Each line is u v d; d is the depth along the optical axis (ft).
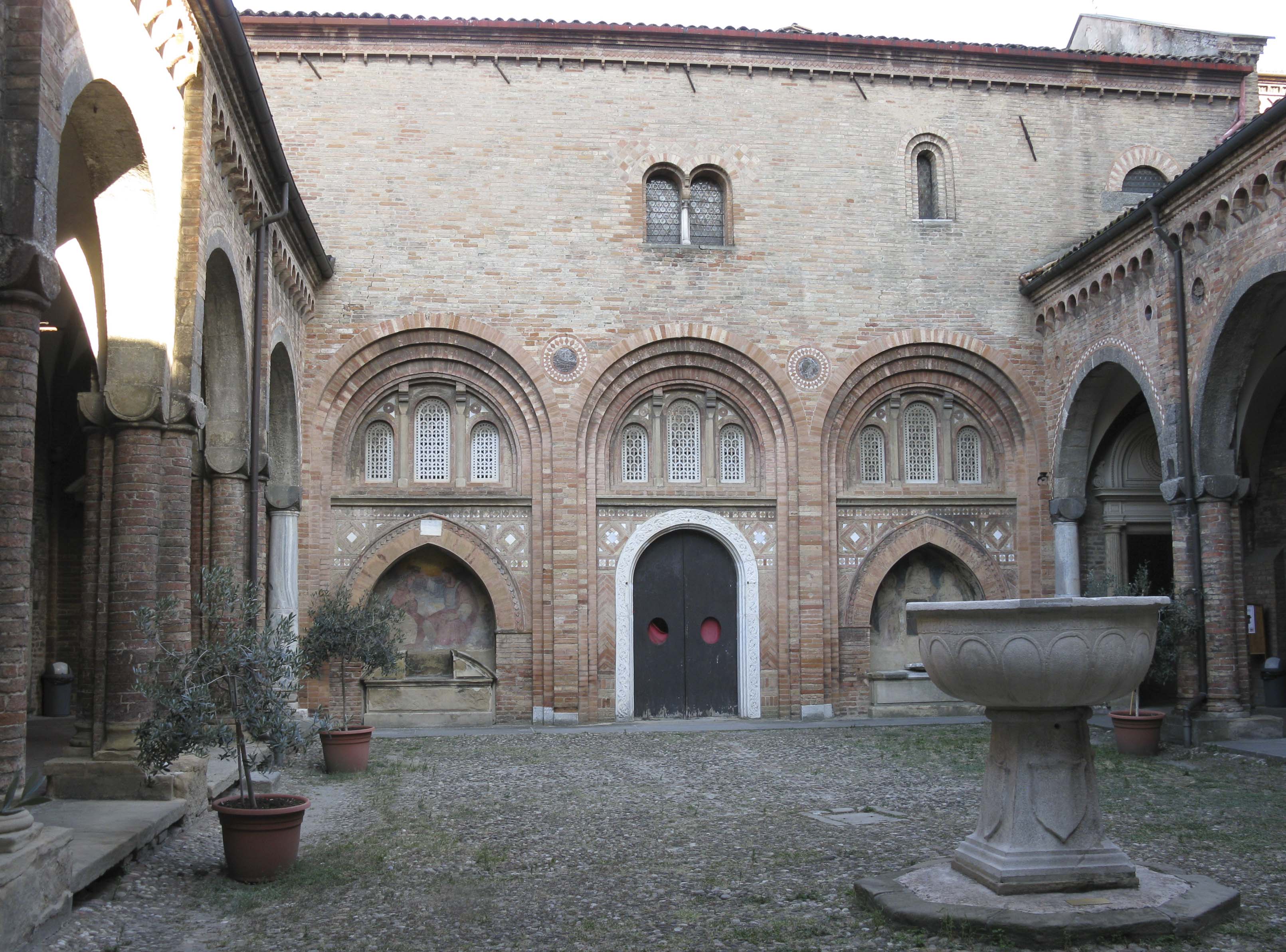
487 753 54.90
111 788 34.17
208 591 31.32
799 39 70.54
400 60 68.13
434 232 67.41
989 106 73.31
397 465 67.36
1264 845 32.50
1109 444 72.02
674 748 56.54
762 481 69.97
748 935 24.31
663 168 70.23
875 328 70.64
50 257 24.26
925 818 37.06
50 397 66.64
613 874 30.17
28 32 24.14
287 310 58.70
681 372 69.67
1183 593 56.39
